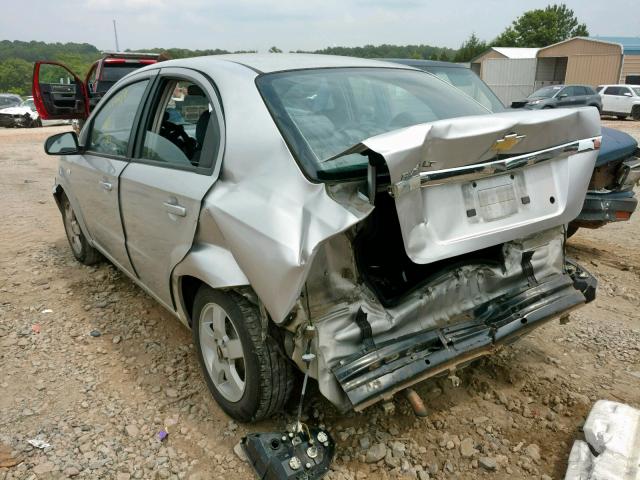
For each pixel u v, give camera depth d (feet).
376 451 8.38
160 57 39.11
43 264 16.47
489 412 9.39
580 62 100.94
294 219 7.05
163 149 10.27
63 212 16.57
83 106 34.27
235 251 7.56
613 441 7.75
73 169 14.17
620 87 77.36
